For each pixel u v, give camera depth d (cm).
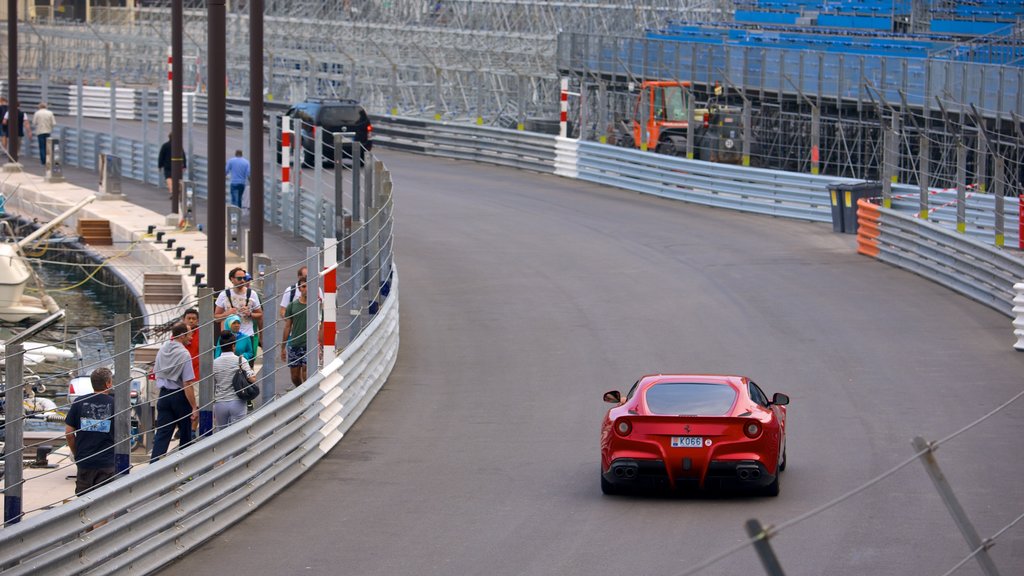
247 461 5212
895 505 5066
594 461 5972
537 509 5166
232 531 4978
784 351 8219
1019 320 8188
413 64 18938
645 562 4400
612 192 15200
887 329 8794
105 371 4778
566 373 7800
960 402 6956
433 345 8600
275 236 12338
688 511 5059
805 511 5009
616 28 18238
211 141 8362
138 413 6206
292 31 19588
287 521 5100
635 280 10475
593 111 17375
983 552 2728
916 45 15862
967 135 12862
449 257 11512
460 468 5888
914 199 11612
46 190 15738
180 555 4616
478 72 18038
